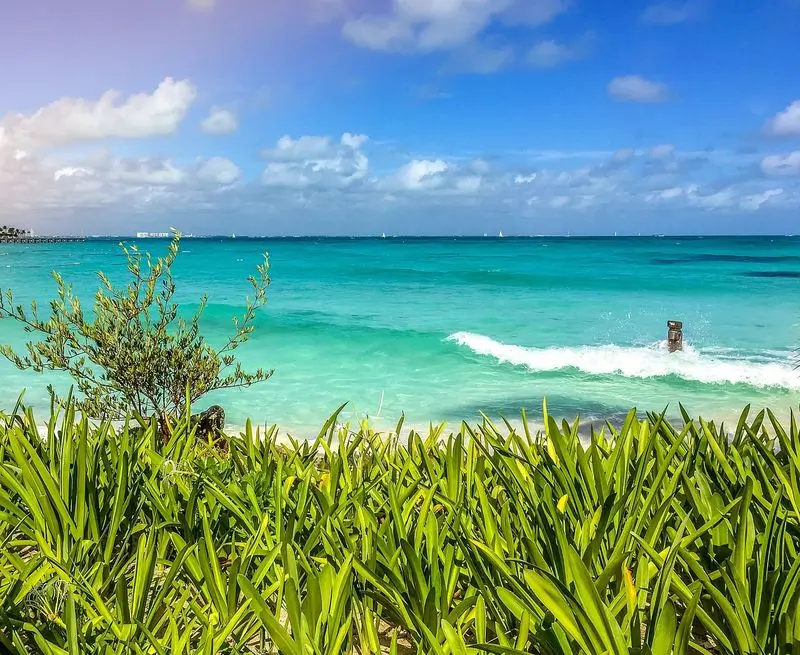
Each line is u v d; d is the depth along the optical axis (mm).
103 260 59594
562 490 2768
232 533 2893
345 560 2127
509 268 46312
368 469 3699
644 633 2250
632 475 2809
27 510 3055
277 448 4105
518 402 10391
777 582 1977
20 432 3359
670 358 13602
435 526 2311
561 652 1856
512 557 2322
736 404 10289
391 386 11547
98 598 2133
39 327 5395
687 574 2482
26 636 2189
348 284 33938
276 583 2238
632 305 24562
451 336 16422
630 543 2330
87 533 2758
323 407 9984
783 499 2678
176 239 5648
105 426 3504
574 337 17406
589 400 10609
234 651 1973
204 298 5914
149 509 3096
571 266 48562
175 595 2578
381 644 2379
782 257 62312
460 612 2068
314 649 1862
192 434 3748
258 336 17078
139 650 1912
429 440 4027
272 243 146125
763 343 16125
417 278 37625
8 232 184875
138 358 5426
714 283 33312
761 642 1845
